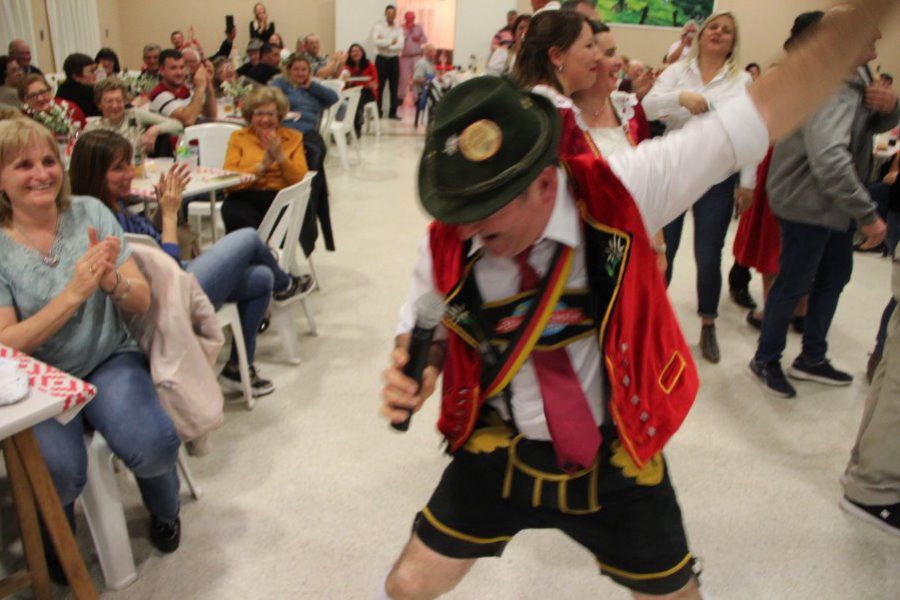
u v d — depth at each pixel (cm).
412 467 246
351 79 897
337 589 192
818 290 303
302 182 312
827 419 288
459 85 96
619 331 106
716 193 313
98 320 190
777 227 337
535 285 108
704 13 1027
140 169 337
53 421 175
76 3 938
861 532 223
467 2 1105
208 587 191
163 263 200
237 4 1131
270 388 289
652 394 110
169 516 197
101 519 183
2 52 782
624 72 555
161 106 546
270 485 233
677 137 109
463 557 130
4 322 174
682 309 396
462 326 111
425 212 96
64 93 566
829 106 251
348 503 226
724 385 312
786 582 201
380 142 933
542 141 91
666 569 123
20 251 180
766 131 103
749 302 400
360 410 279
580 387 112
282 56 956
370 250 476
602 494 119
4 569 193
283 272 295
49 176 179
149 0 1110
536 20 211
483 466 123
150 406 184
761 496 238
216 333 210
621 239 103
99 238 192
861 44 98
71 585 163
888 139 591
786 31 953
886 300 431
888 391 214
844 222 266
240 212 362
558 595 193
